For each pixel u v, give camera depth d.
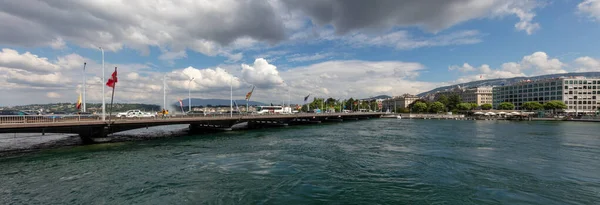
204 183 19.59
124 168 23.48
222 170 23.22
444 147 36.41
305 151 32.91
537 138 47.34
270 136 50.72
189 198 16.70
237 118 60.25
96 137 39.47
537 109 161.38
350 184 19.66
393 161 27.14
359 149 34.56
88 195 16.95
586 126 84.50
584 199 16.91
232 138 47.06
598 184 19.72
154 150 32.97
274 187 18.88
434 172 22.89
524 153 31.70
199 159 27.66
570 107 173.25
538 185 19.48
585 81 173.75
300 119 100.19
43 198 16.41
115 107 110.94
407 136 50.97
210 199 16.61
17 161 25.94
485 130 66.06
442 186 19.22
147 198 16.59
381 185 19.47
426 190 18.41
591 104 173.50
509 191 18.23
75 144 37.59
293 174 22.12
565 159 28.16
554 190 18.45
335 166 24.92
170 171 22.69
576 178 21.16
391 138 47.44
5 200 16.06
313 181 20.33
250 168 23.98
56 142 39.41
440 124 96.06
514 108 195.62
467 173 22.58
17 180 19.75
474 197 17.16
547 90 187.00
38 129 32.69
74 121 35.06
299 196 17.25
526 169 23.86
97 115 40.56
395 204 16.06
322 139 45.75
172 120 47.47
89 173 21.77
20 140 41.53
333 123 102.50
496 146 37.28
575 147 36.44
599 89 173.50
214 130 61.72
